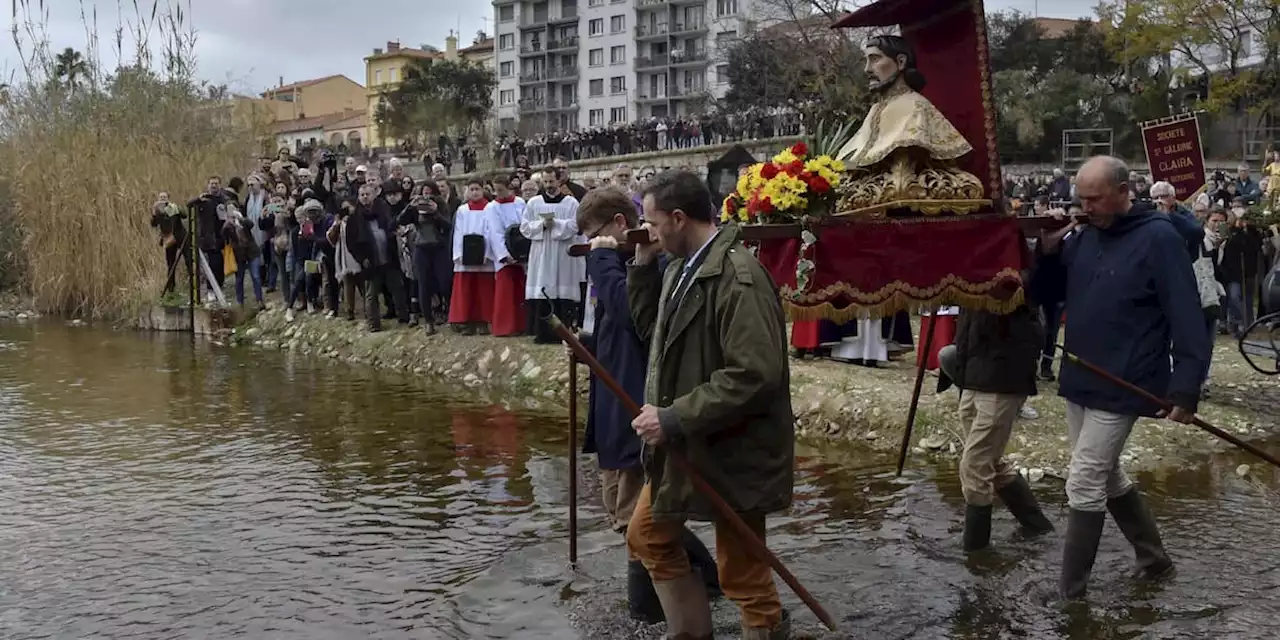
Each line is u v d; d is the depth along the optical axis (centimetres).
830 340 1057
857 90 2788
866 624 489
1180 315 483
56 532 657
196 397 1112
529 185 1220
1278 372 942
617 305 529
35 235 1852
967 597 523
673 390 417
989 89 529
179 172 1891
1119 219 506
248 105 2288
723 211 545
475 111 6719
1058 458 786
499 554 605
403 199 1420
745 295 395
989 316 569
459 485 758
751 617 431
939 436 848
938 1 534
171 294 1720
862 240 495
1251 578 544
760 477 406
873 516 667
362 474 792
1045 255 544
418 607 529
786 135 3353
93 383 1198
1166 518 654
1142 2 3656
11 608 534
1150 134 1151
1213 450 828
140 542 637
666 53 7550
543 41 8150
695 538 516
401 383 1200
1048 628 484
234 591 555
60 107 1972
